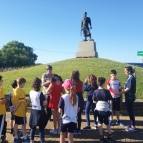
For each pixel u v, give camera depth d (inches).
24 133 243.1
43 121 224.1
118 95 313.1
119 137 259.1
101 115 239.1
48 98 311.7
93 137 262.7
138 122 335.3
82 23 1072.2
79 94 271.0
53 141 246.1
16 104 241.8
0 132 235.5
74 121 194.7
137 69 863.1
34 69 883.4
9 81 700.7
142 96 488.7
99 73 741.9
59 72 785.6
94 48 1062.4
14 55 3036.4
